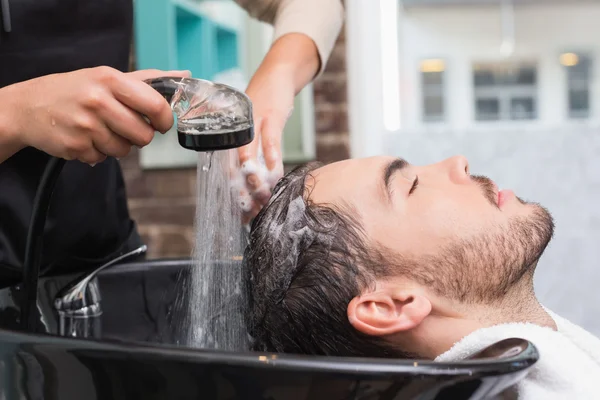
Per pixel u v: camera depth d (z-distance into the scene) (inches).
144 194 85.4
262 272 30.4
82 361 20.0
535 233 30.7
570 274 108.5
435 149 112.9
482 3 143.8
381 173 31.0
